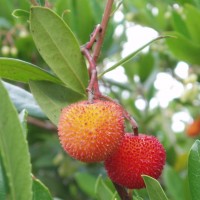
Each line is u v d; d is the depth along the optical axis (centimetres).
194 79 28
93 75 14
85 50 14
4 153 10
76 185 32
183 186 23
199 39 24
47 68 29
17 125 10
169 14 29
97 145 13
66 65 14
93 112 13
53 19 14
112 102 14
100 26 14
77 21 27
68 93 15
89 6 26
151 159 14
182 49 23
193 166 14
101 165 31
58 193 32
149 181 12
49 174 32
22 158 10
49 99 15
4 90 9
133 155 14
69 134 13
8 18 29
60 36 14
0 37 29
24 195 10
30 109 16
